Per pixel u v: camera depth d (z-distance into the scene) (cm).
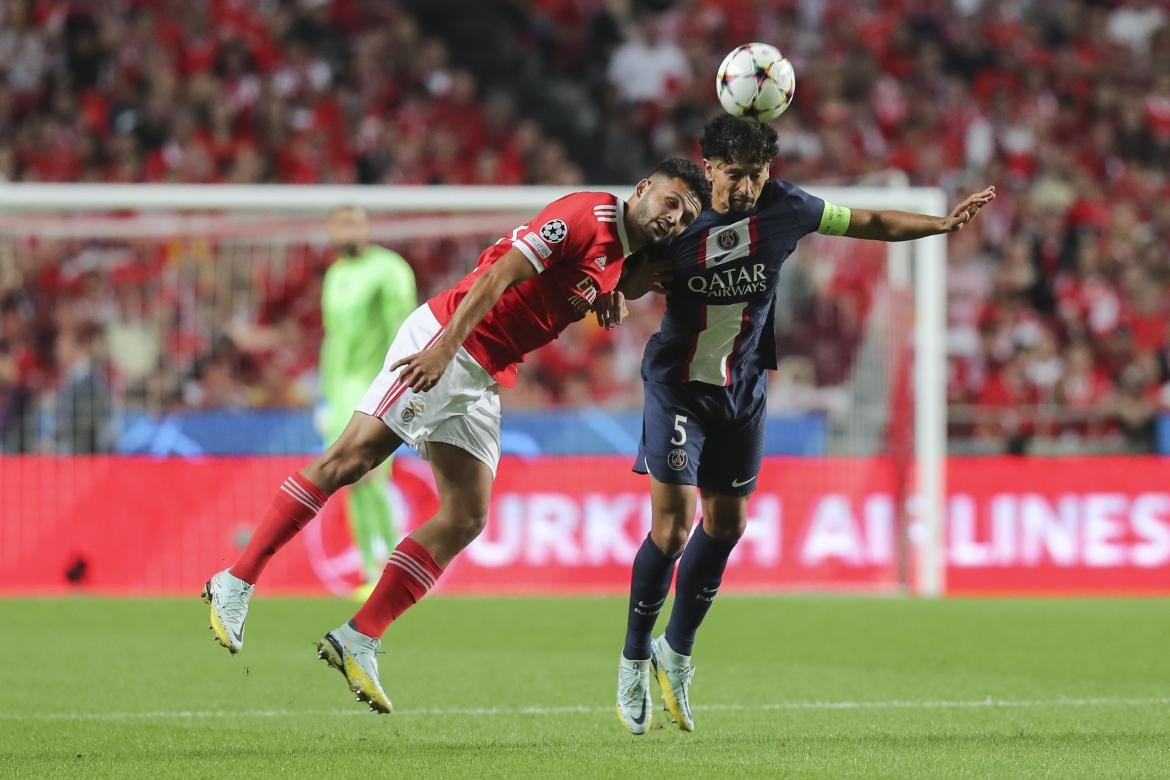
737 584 4716
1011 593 4794
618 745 2053
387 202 4575
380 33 7238
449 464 2014
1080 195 7175
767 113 2202
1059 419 5056
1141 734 2152
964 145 7344
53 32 6962
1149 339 6581
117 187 4466
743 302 2084
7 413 4619
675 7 7706
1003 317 6431
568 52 7638
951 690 2677
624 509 4722
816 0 7725
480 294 1883
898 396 4806
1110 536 4834
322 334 5003
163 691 2630
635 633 2116
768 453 4766
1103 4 7962
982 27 7781
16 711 2384
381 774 1800
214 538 4622
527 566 4684
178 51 6962
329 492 1980
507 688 2691
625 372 5316
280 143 6750
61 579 4591
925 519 4647
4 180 6544
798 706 2472
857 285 4872
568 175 6956
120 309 4916
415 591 1958
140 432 4691
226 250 4956
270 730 2194
